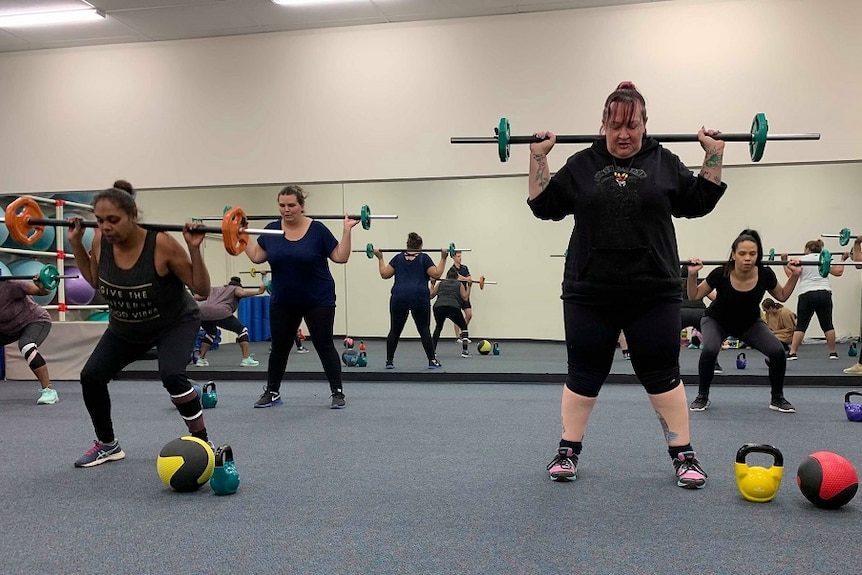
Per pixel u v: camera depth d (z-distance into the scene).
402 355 6.71
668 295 2.06
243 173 5.25
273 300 3.66
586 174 2.06
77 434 3.06
